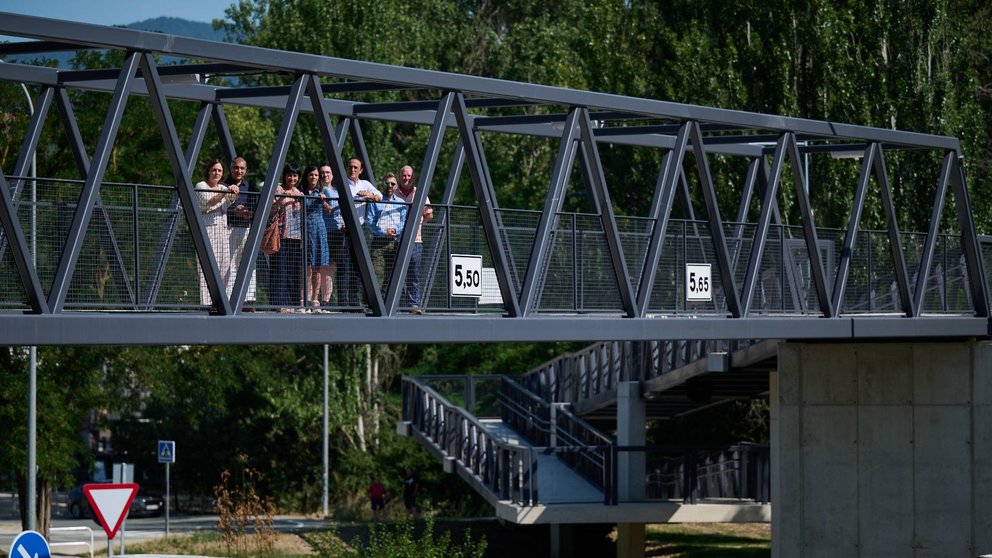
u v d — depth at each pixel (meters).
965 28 34.53
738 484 25.55
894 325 19.31
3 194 10.41
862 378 21.48
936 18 32.06
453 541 29.94
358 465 46.78
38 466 28.44
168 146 11.50
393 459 46.81
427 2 54.66
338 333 12.93
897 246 19.58
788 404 21.56
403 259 13.58
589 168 16.89
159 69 14.05
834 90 32.75
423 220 15.38
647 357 26.77
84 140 30.88
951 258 21.94
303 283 13.23
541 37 51.88
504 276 14.65
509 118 17.69
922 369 21.34
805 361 21.56
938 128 31.86
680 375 25.06
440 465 46.50
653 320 16.06
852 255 20.77
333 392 45.09
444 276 15.30
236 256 13.30
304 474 50.09
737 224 19.09
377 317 13.30
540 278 16.14
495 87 14.26
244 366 34.41
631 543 26.75
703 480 25.31
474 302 15.63
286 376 47.19
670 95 34.84
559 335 15.06
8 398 28.22
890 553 21.30
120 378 32.84
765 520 25.22
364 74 13.02
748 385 26.83
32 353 26.44
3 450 28.89
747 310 17.45
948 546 21.16
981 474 21.08
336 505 46.44
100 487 17.42
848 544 21.38
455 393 32.69
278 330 12.41
